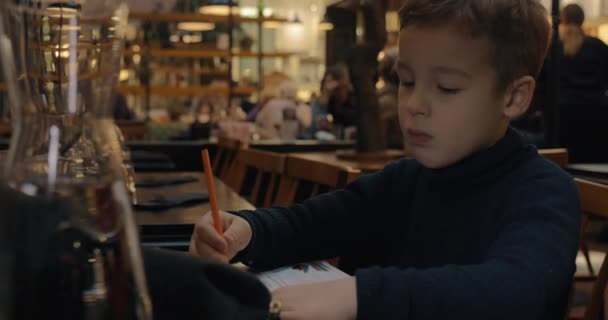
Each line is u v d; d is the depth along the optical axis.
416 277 0.64
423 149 0.86
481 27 0.81
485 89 0.84
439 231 0.97
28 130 0.39
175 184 2.03
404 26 0.85
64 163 0.39
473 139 0.86
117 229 0.38
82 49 0.42
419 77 0.84
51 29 0.44
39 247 0.35
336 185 1.63
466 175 0.93
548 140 4.01
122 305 0.38
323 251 1.09
